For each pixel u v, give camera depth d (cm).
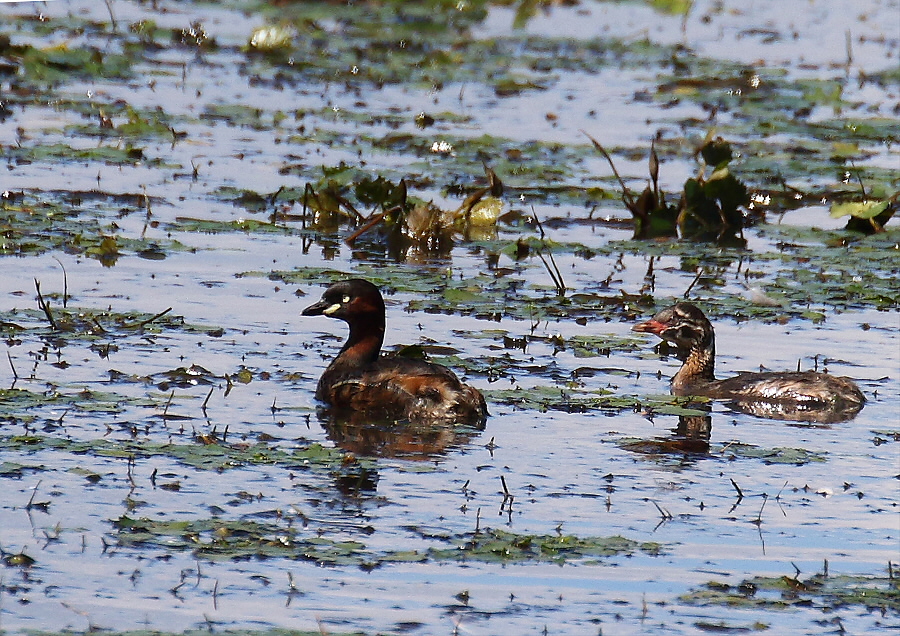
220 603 996
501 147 2753
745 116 3131
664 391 1575
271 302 1816
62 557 1061
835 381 1555
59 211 2172
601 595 1043
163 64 3312
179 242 2061
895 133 3039
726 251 2214
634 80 3434
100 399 1414
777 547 1148
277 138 2750
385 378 1453
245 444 1316
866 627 1008
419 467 1295
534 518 1184
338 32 3759
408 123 2928
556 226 2336
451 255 2141
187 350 1598
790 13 4375
